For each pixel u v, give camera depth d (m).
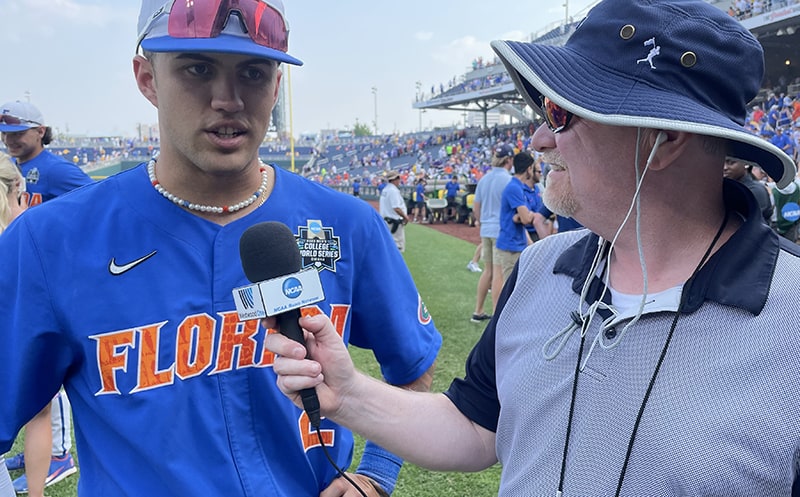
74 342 1.24
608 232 1.07
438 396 1.41
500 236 5.63
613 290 1.08
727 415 0.86
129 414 1.23
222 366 1.28
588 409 1.00
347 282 1.46
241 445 1.27
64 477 3.07
